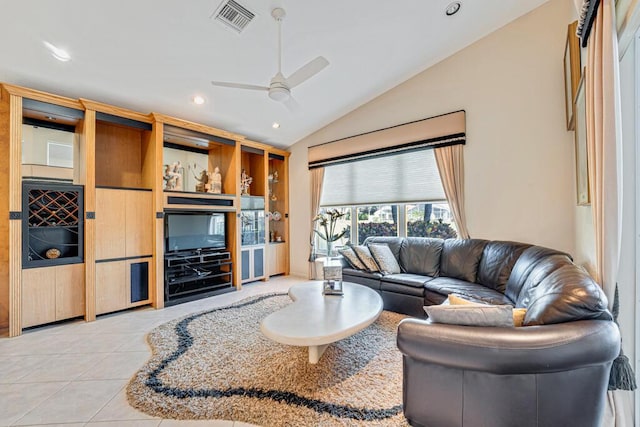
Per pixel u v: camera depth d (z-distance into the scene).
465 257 3.51
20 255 2.97
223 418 1.70
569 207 3.07
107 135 3.98
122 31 2.64
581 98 2.22
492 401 1.42
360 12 2.88
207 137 4.54
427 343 1.49
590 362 1.31
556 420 1.37
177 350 2.58
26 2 2.27
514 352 1.34
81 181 3.49
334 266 3.02
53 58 2.82
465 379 1.47
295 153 5.95
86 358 2.46
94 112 3.44
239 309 3.75
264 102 4.22
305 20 2.84
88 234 3.39
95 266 3.43
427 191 4.18
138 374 2.19
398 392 1.95
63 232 3.39
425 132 4.09
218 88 3.72
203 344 2.70
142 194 3.86
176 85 3.53
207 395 1.92
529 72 3.32
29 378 2.15
